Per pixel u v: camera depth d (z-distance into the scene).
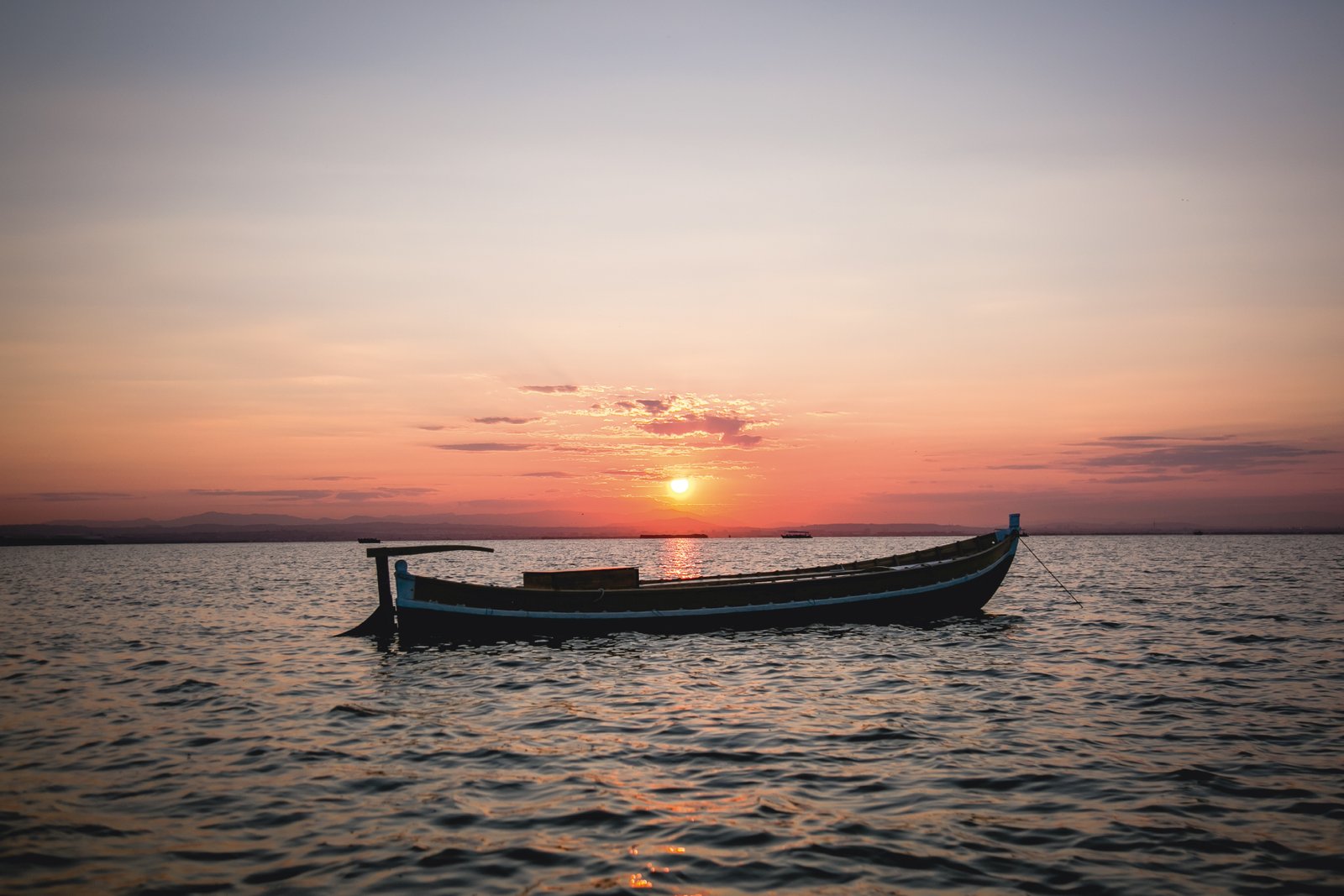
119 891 7.71
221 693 17.61
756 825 9.28
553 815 9.69
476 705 16.16
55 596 47.25
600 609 23.86
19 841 9.01
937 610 27.09
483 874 8.04
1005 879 7.84
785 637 24.95
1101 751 12.22
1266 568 66.44
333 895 7.61
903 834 8.99
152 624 31.84
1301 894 7.50
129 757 12.50
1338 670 18.72
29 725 14.72
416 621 23.06
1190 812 9.59
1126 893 7.54
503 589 23.31
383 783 11.07
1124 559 87.25
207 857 8.54
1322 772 11.10
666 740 13.24
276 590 52.06
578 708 15.77
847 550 158.88
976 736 13.17
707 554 132.12
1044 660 20.50
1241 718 14.23
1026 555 105.00
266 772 11.66
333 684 18.56
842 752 12.34
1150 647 22.38
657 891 7.63
